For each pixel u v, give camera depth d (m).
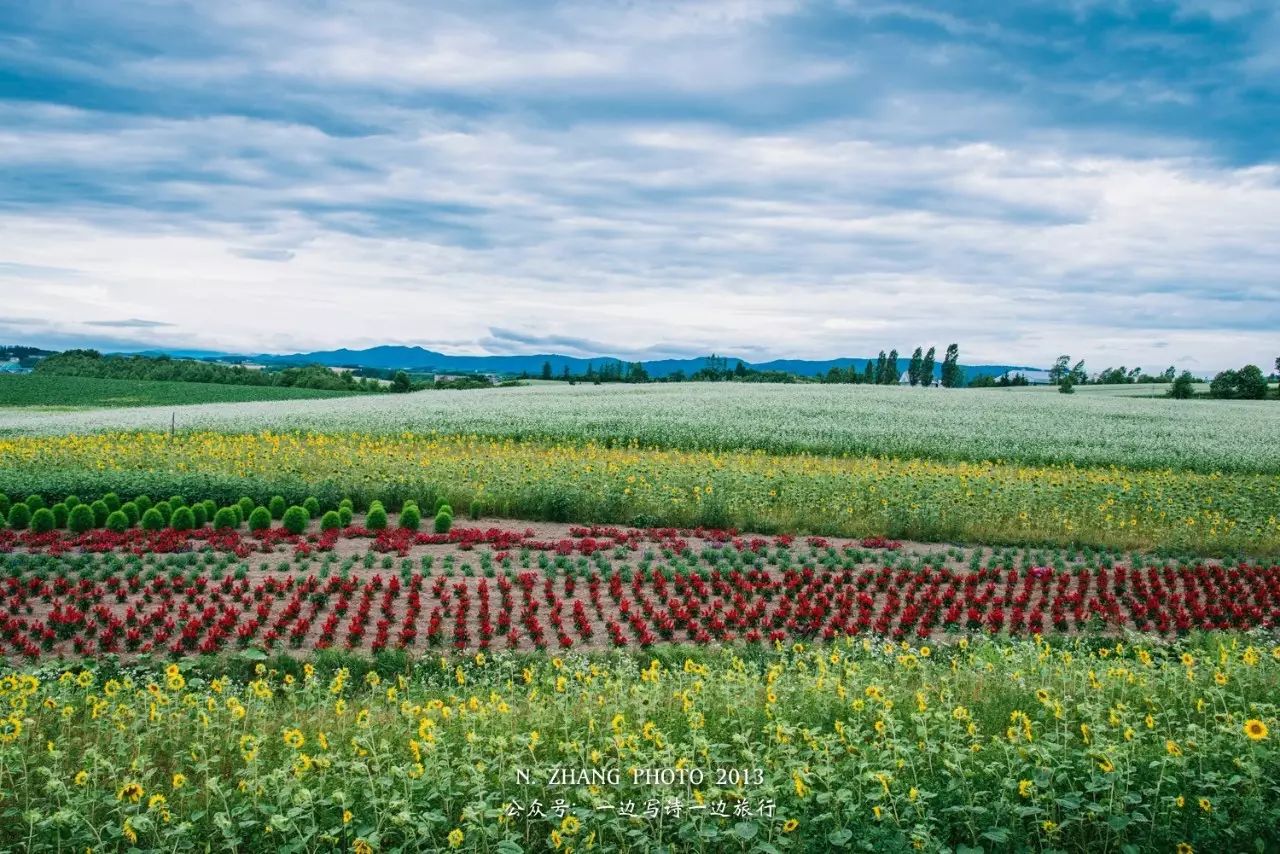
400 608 14.52
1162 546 19.27
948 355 123.81
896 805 6.20
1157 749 7.01
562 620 13.93
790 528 20.83
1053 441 35.12
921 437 34.69
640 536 20.02
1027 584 15.26
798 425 37.16
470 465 26.72
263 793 6.85
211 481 23.75
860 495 22.72
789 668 10.45
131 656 12.15
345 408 47.69
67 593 14.89
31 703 9.08
